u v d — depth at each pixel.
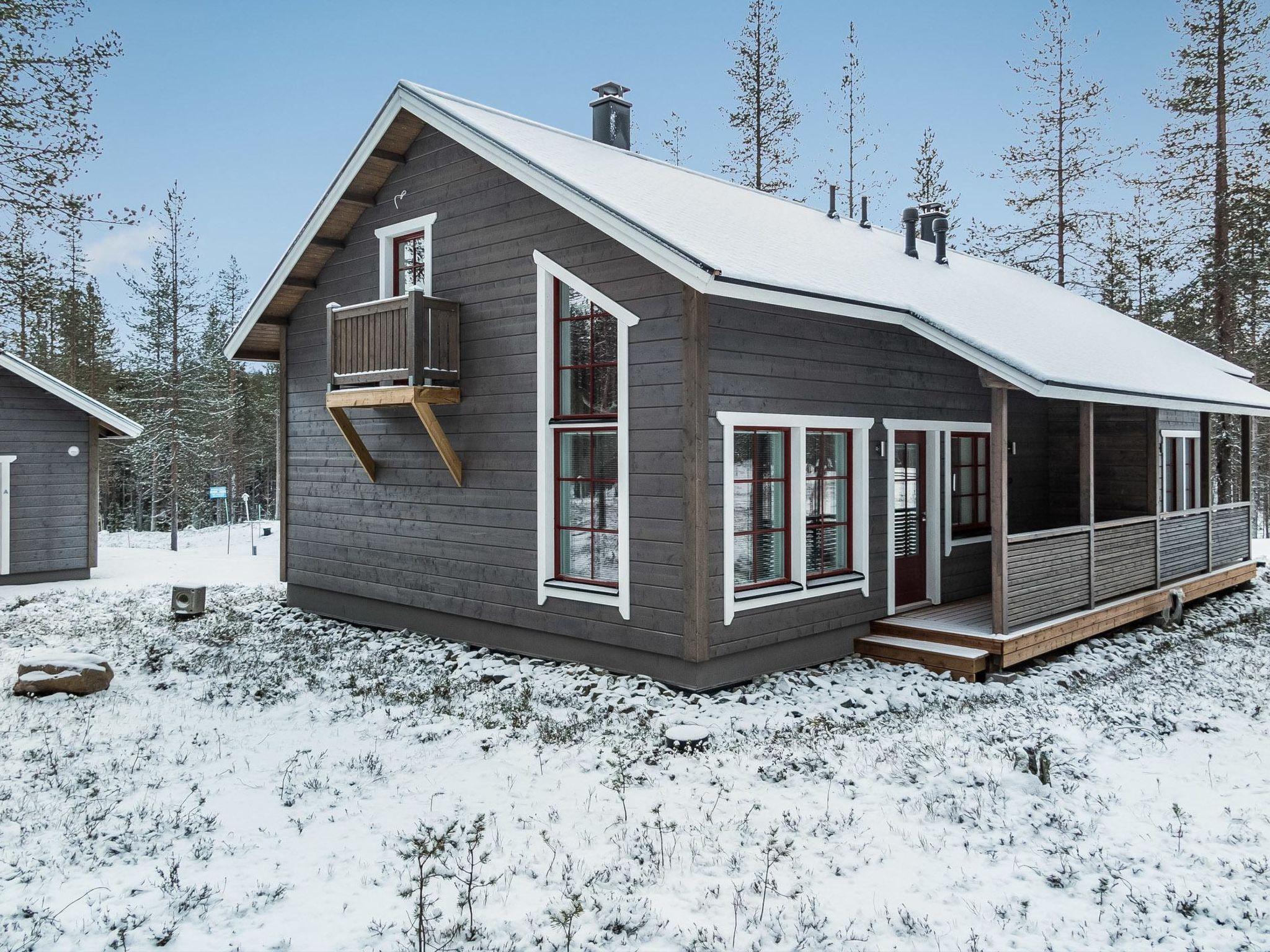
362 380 10.26
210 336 44.03
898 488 10.48
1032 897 4.55
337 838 5.29
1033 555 9.45
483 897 4.52
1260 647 11.16
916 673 9.05
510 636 9.81
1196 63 22.78
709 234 8.79
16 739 7.20
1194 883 4.68
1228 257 22.75
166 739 7.24
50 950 4.05
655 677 8.34
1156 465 11.88
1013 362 8.59
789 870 4.81
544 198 9.23
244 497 25.45
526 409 9.52
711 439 7.96
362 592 11.82
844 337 9.46
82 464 17.11
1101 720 7.62
